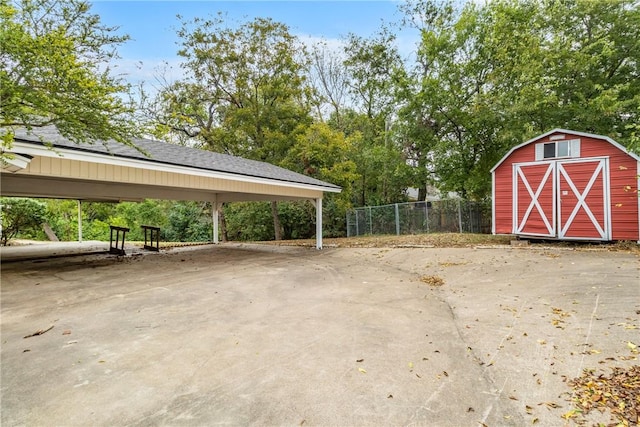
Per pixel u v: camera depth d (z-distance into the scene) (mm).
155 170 7656
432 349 3455
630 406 2309
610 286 5020
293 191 11453
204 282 6762
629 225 8234
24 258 9688
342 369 3037
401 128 16172
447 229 14430
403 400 2547
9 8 3309
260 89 17734
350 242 13195
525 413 2359
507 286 5754
